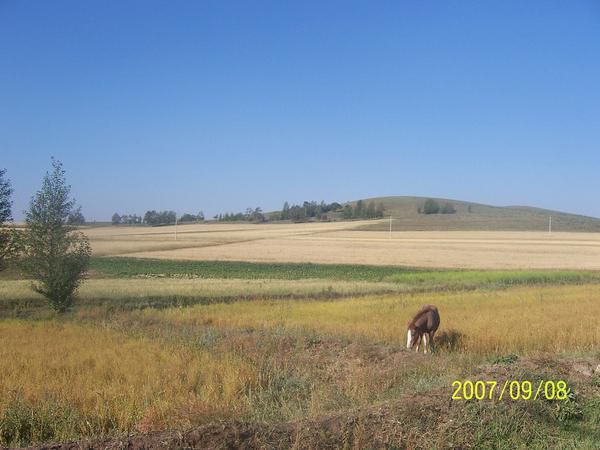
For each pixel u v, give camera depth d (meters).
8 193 26.64
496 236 102.88
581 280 44.94
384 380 11.26
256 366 12.61
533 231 115.88
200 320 22.34
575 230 118.25
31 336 17.28
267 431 7.39
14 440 8.23
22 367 12.27
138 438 7.19
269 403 9.96
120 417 8.84
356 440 7.18
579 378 10.31
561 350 14.48
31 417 8.70
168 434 7.32
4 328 19.39
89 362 12.92
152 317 23.23
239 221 187.75
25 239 25.55
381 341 16.89
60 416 8.78
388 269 57.16
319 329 18.92
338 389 10.70
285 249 81.88
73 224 26.67
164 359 12.98
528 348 15.14
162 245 89.19
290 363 13.45
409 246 84.88
